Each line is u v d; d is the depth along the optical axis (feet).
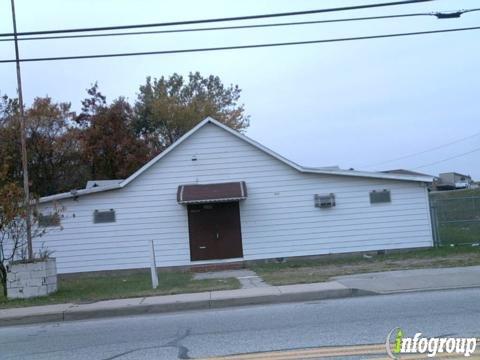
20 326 37.91
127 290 49.29
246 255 71.51
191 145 72.59
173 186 72.08
